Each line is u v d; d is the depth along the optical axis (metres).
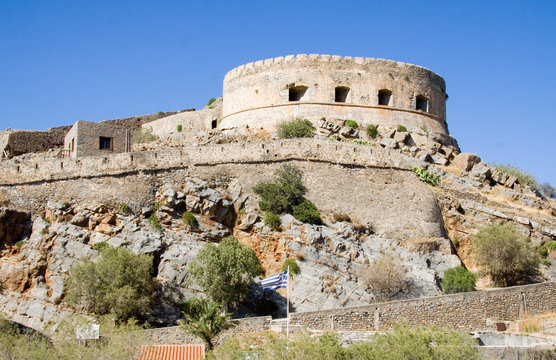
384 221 53.56
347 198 54.41
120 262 42.88
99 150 55.75
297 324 38.34
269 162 55.09
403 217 53.69
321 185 54.72
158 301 44.19
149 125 79.31
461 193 58.34
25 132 68.94
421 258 50.44
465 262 54.47
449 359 30.05
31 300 44.91
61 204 50.25
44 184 51.88
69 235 47.78
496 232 50.78
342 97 70.00
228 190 53.12
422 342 30.48
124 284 42.47
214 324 36.59
